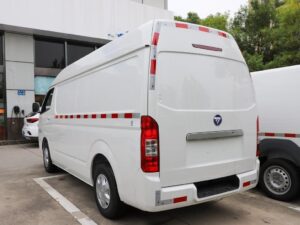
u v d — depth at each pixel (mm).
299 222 3742
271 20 16000
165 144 3037
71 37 13297
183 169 3162
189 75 3273
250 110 3916
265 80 4844
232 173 3654
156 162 2984
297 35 14453
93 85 4191
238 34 16422
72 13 12883
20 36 12359
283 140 4512
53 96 6086
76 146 4754
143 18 15086
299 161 4309
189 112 3211
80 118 4574
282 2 18719
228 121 3600
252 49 16344
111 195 3658
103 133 3785
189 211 4125
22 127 12406
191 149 3256
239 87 3805
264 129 4789
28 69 12531
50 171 6531
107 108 3752
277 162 4547
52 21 12383
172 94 3117
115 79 3590
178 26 3277
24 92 12461
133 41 3312
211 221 3779
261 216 3945
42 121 6781
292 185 4371
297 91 4375
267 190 4711
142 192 3020
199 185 3422
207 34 3529
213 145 3465
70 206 4367
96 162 4113
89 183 4402
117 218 3812
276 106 4633
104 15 13781
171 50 3164
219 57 3602
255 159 3980
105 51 3932
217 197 3361
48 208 4289
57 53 13508
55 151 5922
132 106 3205
